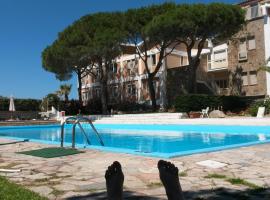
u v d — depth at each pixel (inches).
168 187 173.9
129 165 358.9
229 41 1579.7
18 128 1302.9
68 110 1809.8
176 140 770.8
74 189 266.7
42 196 241.0
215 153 424.2
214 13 1315.2
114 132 1016.2
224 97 1317.7
